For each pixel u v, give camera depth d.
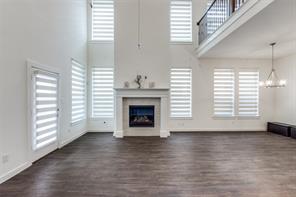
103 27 7.76
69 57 6.02
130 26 7.05
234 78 7.91
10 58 3.44
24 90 3.83
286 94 7.49
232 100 7.95
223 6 6.11
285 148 5.35
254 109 8.04
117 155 4.72
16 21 3.59
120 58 7.04
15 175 3.49
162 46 7.09
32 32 4.09
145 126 7.09
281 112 7.71
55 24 5.11
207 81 7.86
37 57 4.28
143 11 7.07
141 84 7.04
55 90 5.15
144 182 3.24
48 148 4.81
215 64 7.86
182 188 3.03
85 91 7.53
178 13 7.83
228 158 4.49
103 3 7.75
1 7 3.22
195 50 7.77
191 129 7.85
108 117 7.77
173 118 7.80
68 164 4.08
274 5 3.54
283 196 2.80
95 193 2.87
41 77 4.46
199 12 7.79
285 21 4.24
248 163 4.16
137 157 4.57
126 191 2.93
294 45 6.02
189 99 7.86
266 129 8.02
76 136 6.64
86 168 3.86
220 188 3.04
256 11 3.89
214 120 7.91
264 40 5.55
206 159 4.42
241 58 7.84
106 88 7.76
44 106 4.59
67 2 5.86
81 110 7.12
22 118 3.76
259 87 8.02
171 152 4.98
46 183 3.19
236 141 6.18
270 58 7.90
